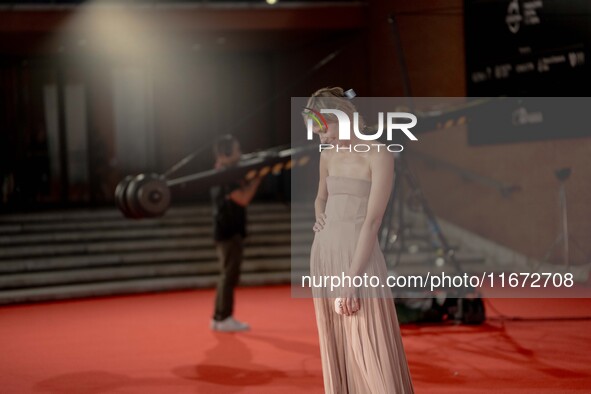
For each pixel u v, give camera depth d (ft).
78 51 50.60
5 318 29.78
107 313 30.27
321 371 19.07
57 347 23.34
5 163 51.24
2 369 20.38
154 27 44.32
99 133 53.06
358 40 47.85
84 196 52.85
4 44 47.32
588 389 16.63
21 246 40.68
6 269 37.40
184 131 54.24
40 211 49.78
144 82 53.72
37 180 51.83
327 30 47.03
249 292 35.24
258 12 45.52
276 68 54.03
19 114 51.72
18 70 51.72
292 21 45.91
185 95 54.19
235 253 25.08
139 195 24.84
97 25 43.75
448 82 41.24
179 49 51.60
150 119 53.83
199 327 26.14
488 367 18.85
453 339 22.27
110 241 41.75
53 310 31.60
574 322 24.50
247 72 54.49
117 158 53.36
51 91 52.31
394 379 11.23
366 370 11.30
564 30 34.04
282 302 31.76
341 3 46.73
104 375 19.33
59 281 36.60
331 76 50.21
